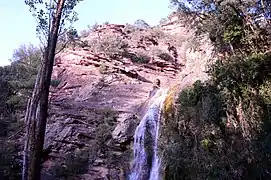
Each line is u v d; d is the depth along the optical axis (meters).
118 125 18.58
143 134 17.05
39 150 7.91
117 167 17.23
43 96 8.30
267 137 10.37
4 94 21.78
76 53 26.06
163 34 31.94
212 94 12.53
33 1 9.21
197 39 18.88
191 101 13.38
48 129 18.84
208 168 11.27
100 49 26.64
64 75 24.45
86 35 31.66
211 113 12.16
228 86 12.06
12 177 16.61
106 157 17.61
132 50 28.09
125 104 21.22
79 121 19.31
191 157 12.10
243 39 13.66
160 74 26.14
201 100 13.02
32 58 27.31
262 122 10.82
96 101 21.67
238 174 10.66
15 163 17.16
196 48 19.16
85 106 20.55
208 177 11.18
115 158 17.55
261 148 10.41
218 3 14.59
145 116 17.78
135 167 16.73
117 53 26.70
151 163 15.91
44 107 8.24
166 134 14.06
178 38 31.42
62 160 17.61
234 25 14.14
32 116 8.19
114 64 25.48
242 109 11.52
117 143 17.97
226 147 11.34
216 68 12.78
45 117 8.21
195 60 19.92
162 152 13.69
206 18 15.94
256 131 10.84
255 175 10.35
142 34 30.89
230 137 11.48
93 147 18.00
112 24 31.27
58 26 9.27
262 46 13.38
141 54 27.44
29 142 7.96
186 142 12.57
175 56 28.97
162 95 18.66
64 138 18.42
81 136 18.67
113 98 21.86
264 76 11.69
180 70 26.80
